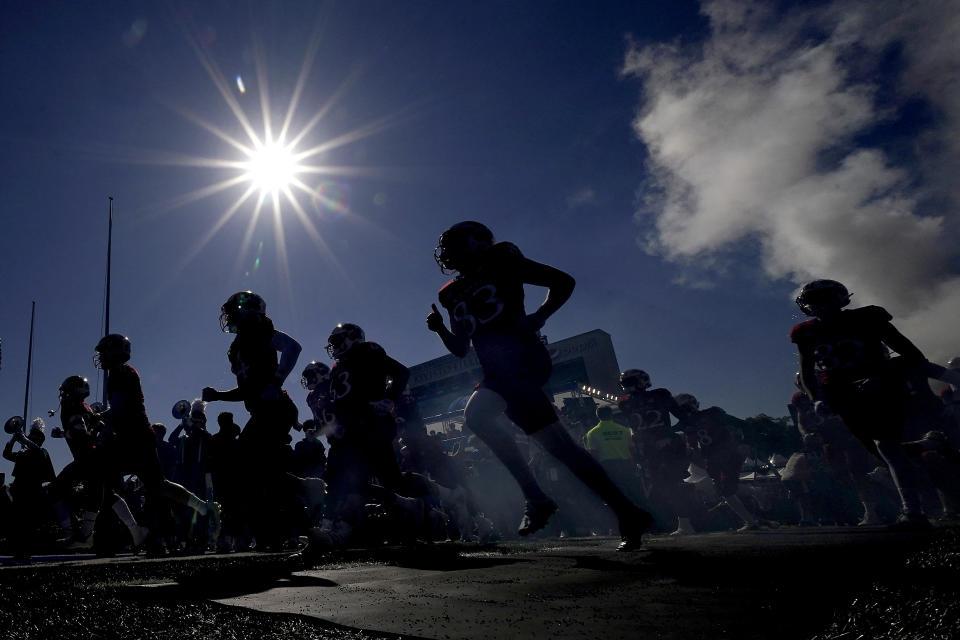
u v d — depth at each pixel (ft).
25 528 18.51
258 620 4.61
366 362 15.28
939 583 4.29
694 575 5.98
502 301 9.13
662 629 3.78
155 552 19.88
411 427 24.68
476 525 25.66
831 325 13.74
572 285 9.12
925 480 20.63
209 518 19.11
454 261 9.73
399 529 15.66
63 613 4.84
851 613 3.70
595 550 10.87
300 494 14.90
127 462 17.02
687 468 21.25
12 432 19.34
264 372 14.57
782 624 3.67
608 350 77.82
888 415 12.95
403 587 6.30
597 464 9.11
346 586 6.56
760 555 7.35
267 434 14.60
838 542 8.93
